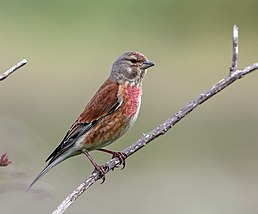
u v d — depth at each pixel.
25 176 5.05
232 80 6.51
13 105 16.59
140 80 7.84
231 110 17.12
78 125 7.55
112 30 22.89
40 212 7.42
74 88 18.34
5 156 5.00
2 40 20.83
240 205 11.98
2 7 21.91
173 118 6.66
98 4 23.17
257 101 17.36
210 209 11.88
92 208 11.25
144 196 12.12
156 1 24.08
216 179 13.06
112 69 7.89
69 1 22.50
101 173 7.09
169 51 22.56
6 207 6.50
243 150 14.55
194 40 23.34
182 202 12.02
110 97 7.63
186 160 14.31
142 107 17.66
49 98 17.58
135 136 15.90
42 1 22.23
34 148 7.27
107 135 7.62
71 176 11.17
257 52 23.06
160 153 14.66
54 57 20.47
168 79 20.14
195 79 20.03
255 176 13.41
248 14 24.95
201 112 16.94
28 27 21.62
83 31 22.16
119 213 11.45
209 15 24.67
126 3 23.56
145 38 22.98
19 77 18.84
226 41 23.67
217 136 15.48
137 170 13.67
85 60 20.48
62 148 7.46
